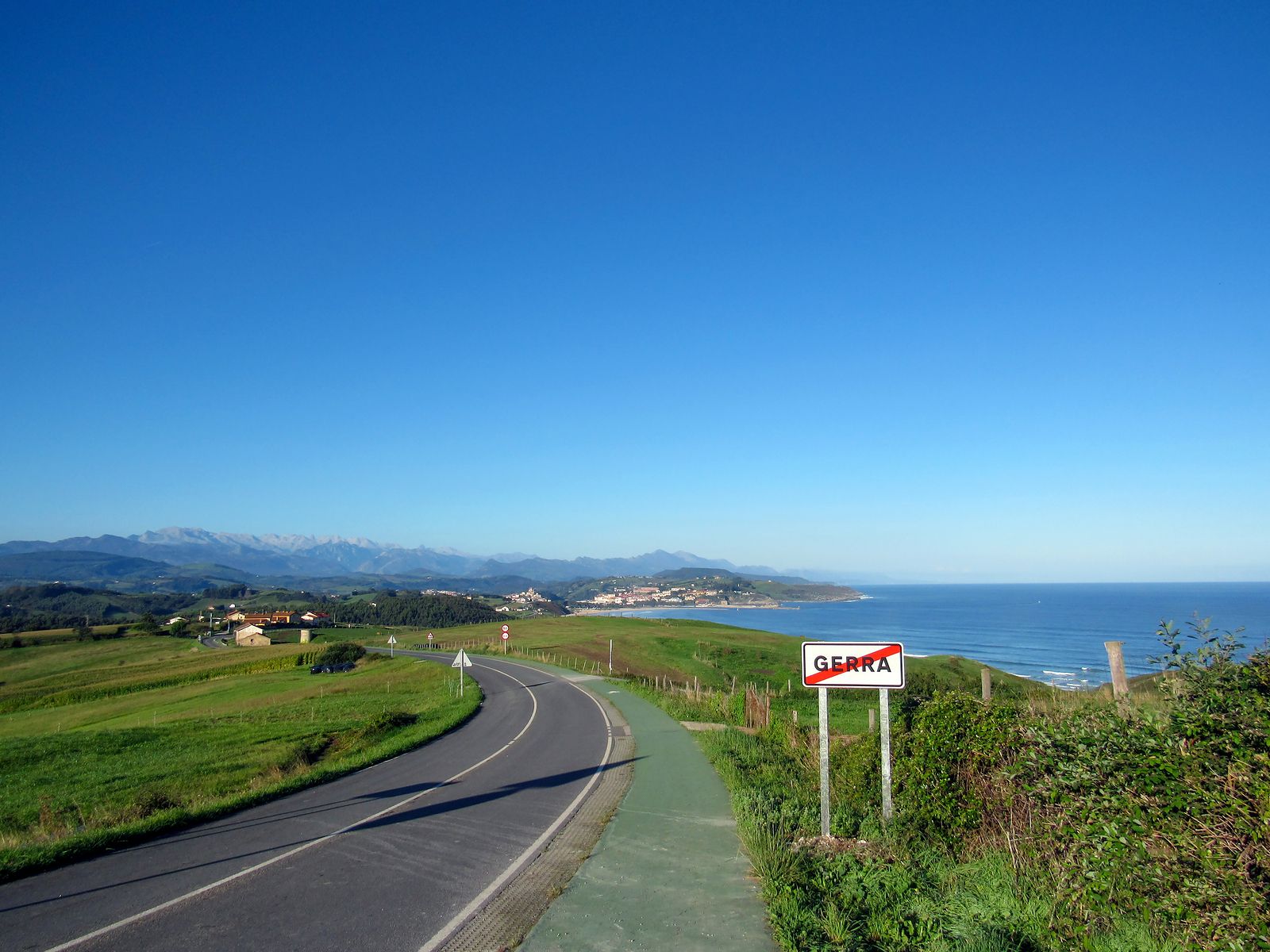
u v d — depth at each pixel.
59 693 61.91
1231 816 4.70
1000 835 7.31
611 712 26.64
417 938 6.34
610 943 5.91
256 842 10.13
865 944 5.65
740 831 9.07
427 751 19.55
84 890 8.09
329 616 147.12
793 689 35.38
